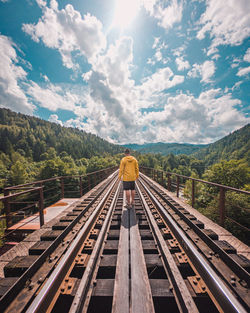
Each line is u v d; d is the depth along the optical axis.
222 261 1.98
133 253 2.26
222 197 3.83
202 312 1.69
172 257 2.13
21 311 1.30
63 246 2.30
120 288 1.65
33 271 1.74
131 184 4.42
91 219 3.25
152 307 1.45
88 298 1.56
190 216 3.55
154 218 3.72
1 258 2.50
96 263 2.11
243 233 10.35
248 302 1.42
